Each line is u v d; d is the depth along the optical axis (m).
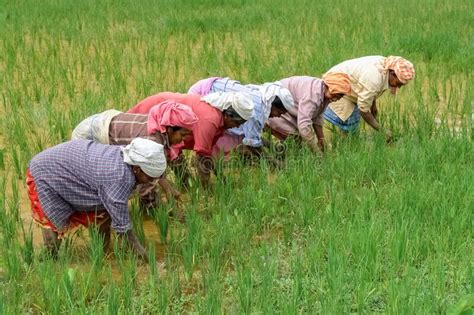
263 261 5.93
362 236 6.02
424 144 8.31
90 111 9.41
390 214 6.68
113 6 17.20
